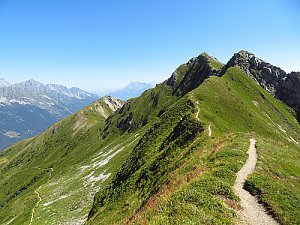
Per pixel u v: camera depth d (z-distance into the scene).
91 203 104.88
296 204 27.69
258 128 122.50
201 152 49.22
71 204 114.56
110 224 47.94
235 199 27.98
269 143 57.22
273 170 37.53
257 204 28.02
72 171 188.75
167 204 25.67
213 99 125.50
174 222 21.94
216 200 26.03
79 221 88.69
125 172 85.81
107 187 89.88
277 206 27.09
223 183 29.84
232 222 23.11
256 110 152.00
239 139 55.31
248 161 40.50
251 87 173.88
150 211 25.89
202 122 72.19
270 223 24.84
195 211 23.31
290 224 24.75
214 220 22.61
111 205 65.00
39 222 106.81
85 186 134.25
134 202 54.78
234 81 173.00
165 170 56.38
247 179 32.31
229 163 37.47
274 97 189.75
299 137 159.12
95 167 163.50
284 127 158.12
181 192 27.73
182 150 63.50
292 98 190.12
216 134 66.56
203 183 29.81
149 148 87.81
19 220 131.38
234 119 120.94
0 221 169.75
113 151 181.38
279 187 30.62
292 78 195.00
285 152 51.88
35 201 152.88
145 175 64.50
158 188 44.22
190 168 40.72
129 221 28.47
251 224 24.19
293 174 39.34
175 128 82.81
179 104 113.94
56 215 108.69
